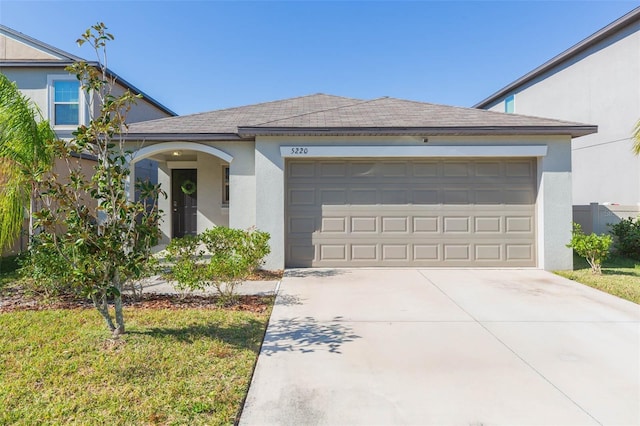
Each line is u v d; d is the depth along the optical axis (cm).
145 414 302
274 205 930
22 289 702
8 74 1418
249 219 998
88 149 463
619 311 585
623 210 1141
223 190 1375
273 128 898
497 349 441
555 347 447
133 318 538
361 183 959
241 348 435
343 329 508
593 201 1469
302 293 704
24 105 740
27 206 718
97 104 1412
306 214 959
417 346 450
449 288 740
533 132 896
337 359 413
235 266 612
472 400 331
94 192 437
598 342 462
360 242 958
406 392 345
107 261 432
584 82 1502
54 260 586
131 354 409
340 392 344
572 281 802
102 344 436
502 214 952
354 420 301
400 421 300
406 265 956
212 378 363
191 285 583
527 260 952
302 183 960
